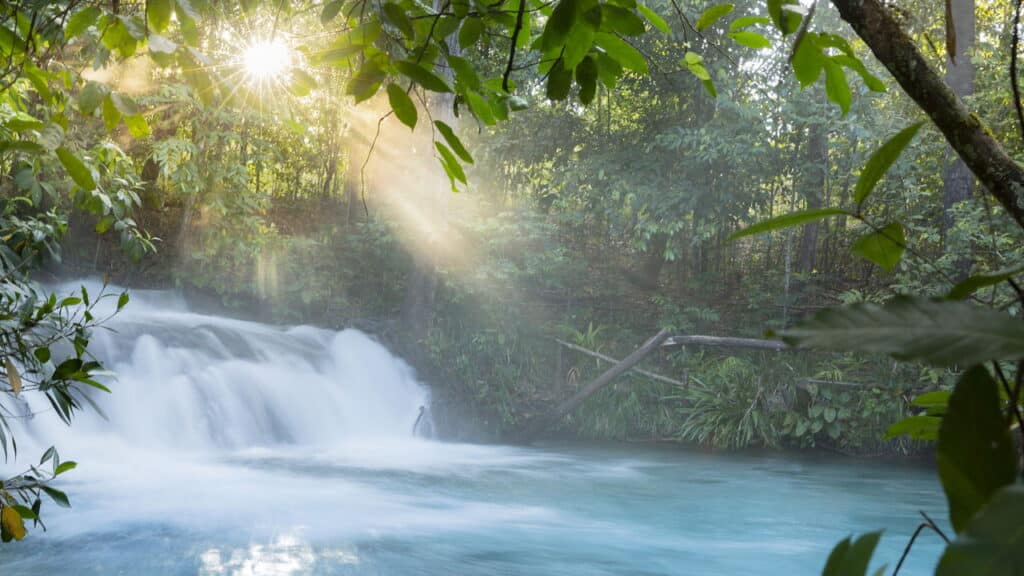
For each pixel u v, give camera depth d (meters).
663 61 14.00
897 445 12.09
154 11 1.57
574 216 14.86
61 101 2.28
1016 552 0.35
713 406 12.95
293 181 20.31
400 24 1.51
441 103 13.32
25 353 2.78
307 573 5.54
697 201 14.45
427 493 8.62
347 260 15.70
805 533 7.39
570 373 14.05
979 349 0.45
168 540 6.24
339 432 12.00
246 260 15.09
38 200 3.54
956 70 11.55
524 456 11.49
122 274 15.95
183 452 10.23
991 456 0.44
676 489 9.31
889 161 0.73
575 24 1.46
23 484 2.72
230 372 11.52
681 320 14.43
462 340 14.03
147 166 16.55
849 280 14.64
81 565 5.54
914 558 6.62
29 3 1.75
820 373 12.83
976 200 11.32
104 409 10.00
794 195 14.75
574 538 6.99
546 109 15.60
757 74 13.45
